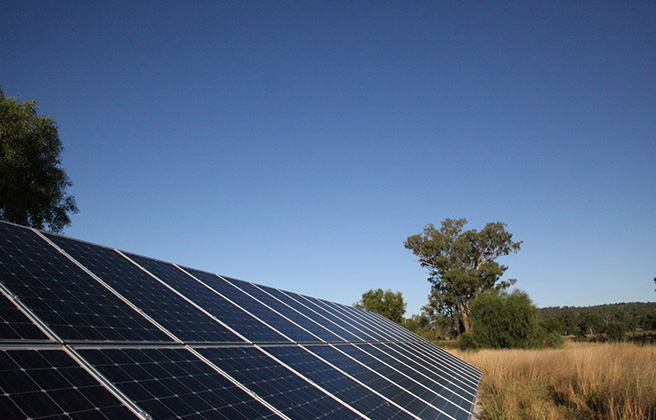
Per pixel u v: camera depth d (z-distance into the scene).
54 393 4.23
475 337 58.03
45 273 7.11
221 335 8.62
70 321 5.99
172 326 7.78
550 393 18.69
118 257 10.28
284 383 7.41
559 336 57.28
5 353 4.52
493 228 75.00
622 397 14.88
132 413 4.52
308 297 19.89
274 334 10.59
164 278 10.63
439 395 11.62
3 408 3.67
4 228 8.09
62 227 29.77
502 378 21.91
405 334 25.17
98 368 5.12
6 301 5.64
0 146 25.08
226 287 13.24
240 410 5.70
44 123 27.81
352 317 20.89
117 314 7.07
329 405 7.25
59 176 28.62
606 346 35.09
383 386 9.96
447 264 74.56
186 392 5.52
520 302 56.78
